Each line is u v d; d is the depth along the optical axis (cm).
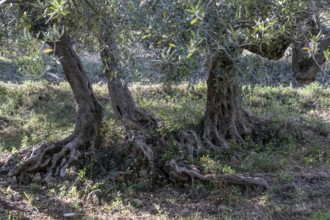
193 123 898
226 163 816
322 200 709
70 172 744
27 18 486
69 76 787
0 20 553
